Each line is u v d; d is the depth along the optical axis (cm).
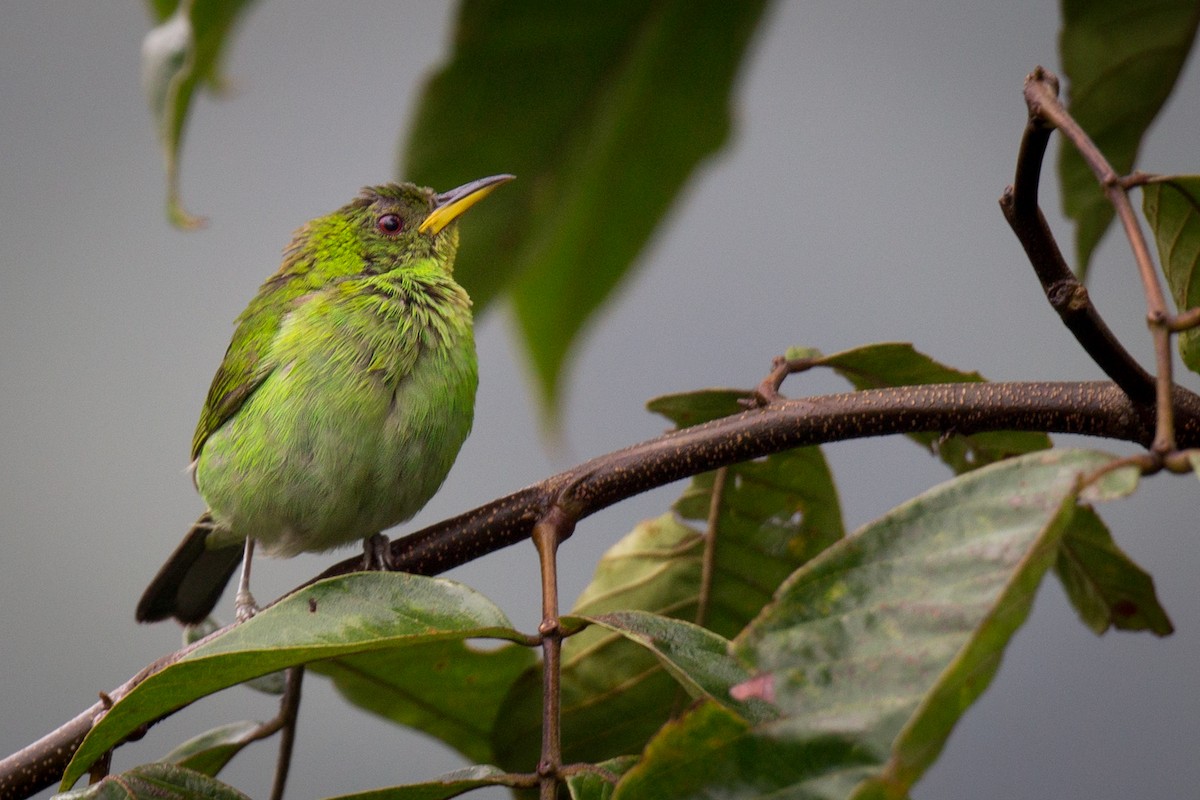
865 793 332
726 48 615
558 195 648
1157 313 394
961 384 600
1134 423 568
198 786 531
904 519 400
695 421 687
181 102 638
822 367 663
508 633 473
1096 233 654
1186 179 494
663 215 655
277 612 476
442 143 624
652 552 733
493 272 662
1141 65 640
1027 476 397
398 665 715
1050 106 462
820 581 397
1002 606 354
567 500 624
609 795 446
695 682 439
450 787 457
